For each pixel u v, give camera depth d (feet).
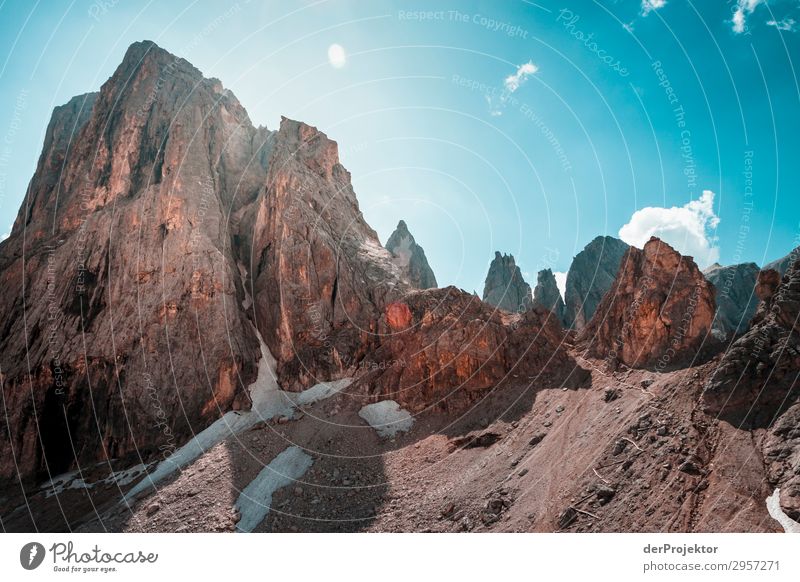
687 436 73.56
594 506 69.21
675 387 87.40
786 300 83.82
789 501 54.29
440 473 100.73
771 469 60.39
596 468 77.36
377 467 108.68
